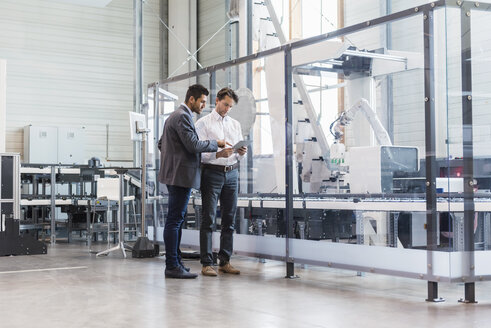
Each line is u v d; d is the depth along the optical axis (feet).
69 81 39.78
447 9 11.60
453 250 11.50
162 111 20.71
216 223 17.70
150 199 20.90
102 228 27.71
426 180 11.88
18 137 38.17
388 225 13.15
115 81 41.09
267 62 16.58
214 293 12.91
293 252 15.25
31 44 38.83
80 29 40.24
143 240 20.53
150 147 21.09
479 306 11.36
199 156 15.28
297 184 15.84
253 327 9.60
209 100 19.03
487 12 12.05
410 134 19.74
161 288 13.61
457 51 11.75
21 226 28.19
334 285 14.11
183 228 19.29
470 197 11.76
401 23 18.67
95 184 29.37
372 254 13.08
